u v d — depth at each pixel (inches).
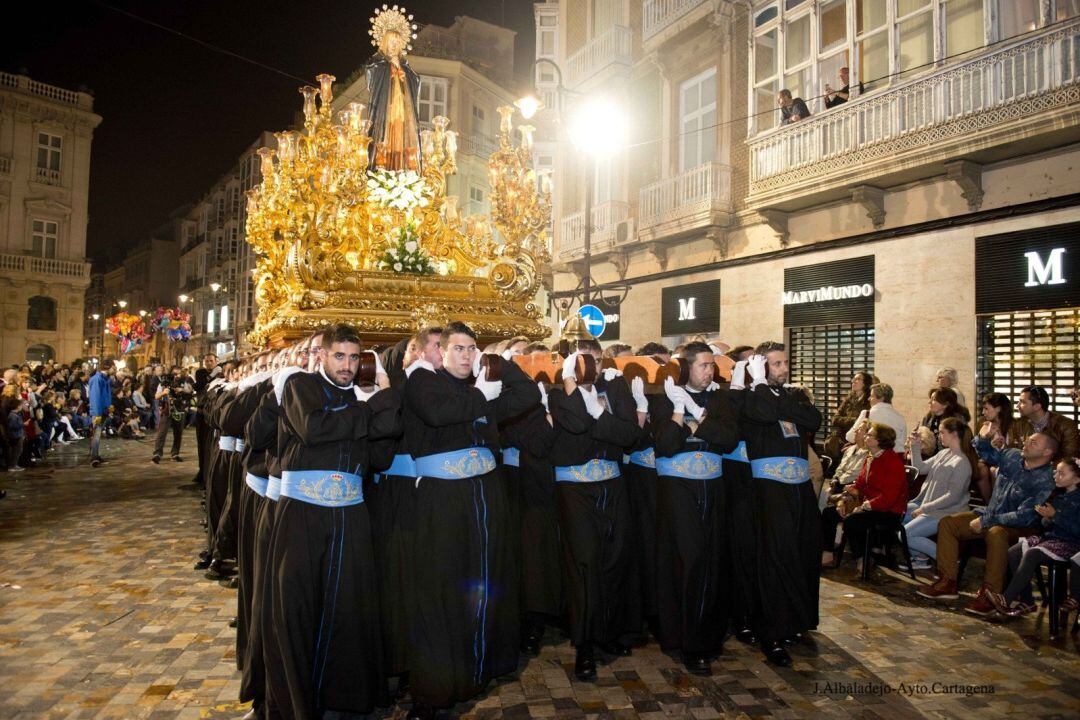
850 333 458.6
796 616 181.6
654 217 574.9
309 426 136.8
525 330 289.7
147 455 610.9
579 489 177.8
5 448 505.0
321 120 267.9
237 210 1772.9
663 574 180.2
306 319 253.6
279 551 138.9
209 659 177.0
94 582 239.6
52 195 1380.4
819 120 444.8
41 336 1376.7
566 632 204.2
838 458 357.7
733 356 222.1
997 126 353.4
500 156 309.6
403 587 154.9
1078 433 260.8
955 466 262.7
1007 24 372.5
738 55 530.6
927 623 213.2
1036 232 358.9
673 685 167.6
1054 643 197.5
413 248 296.7
